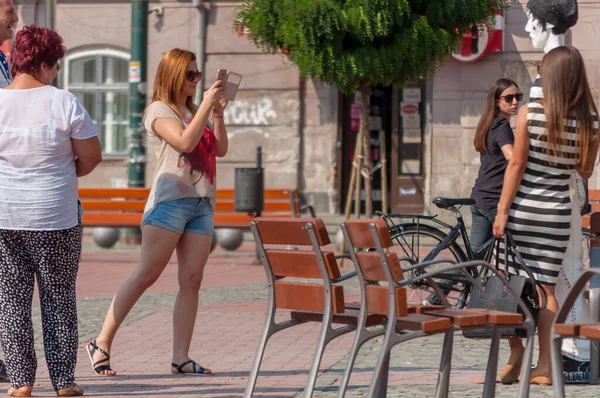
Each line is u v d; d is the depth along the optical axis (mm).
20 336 15914
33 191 15562
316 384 17125
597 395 15789
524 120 16172
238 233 39812
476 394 15922
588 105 16062
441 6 32844
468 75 50531
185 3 52375
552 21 20406
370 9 31672
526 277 15922
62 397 16031
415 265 13039
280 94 51938
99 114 54250
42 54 15836
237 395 16234
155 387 16984
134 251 42188
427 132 51000
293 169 52000
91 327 23594
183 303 18406
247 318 24938
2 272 15859
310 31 31828
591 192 30031
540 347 16734
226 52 52250
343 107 52000
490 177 21969
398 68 32844
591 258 16969
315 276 13961
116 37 53719
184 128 18000
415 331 13789
